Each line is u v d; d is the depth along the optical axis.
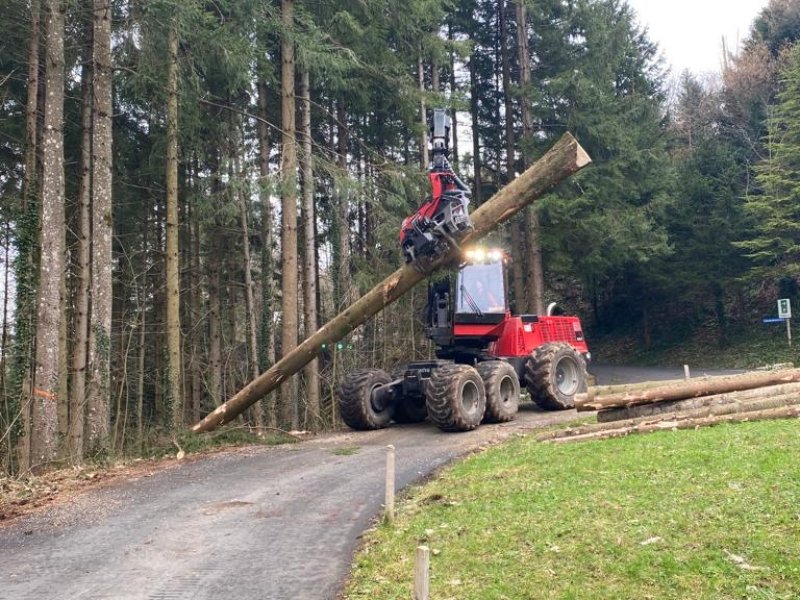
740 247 27.91
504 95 28.30
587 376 15.55
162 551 6.07
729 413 8.95
